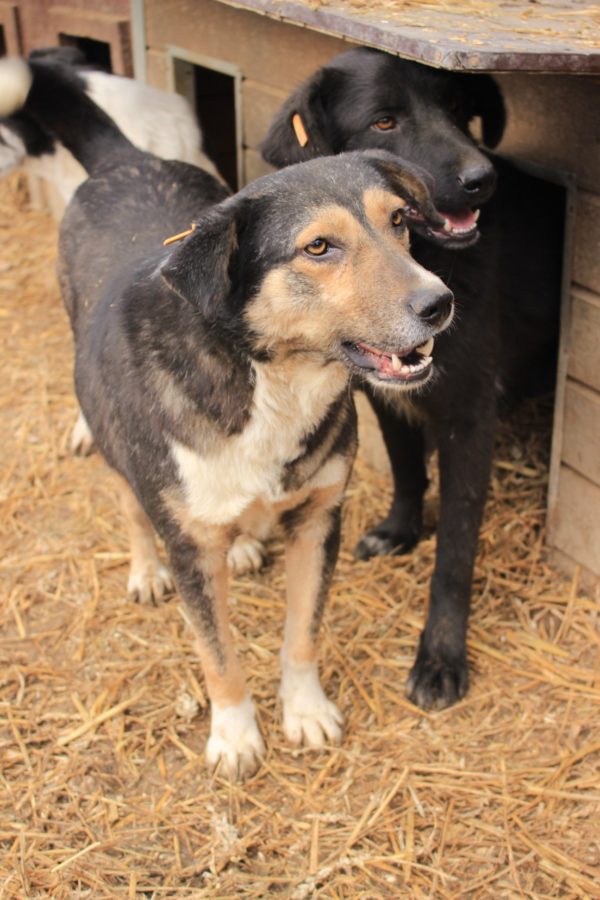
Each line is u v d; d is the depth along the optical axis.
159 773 1.69
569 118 1.76
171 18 2.46
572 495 1.92
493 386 1.77
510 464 2.18
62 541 2.10
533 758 1.68
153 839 1.61
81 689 1.81
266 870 1.57
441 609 1.80
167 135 2.29
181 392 1.54
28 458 2.31
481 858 1.56
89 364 1.73
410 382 1.45
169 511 1.59
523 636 1.86
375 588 1.97
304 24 1.74
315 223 1.42
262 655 1.85
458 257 1.73
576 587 1.93
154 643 1.88
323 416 1.57
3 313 2.83
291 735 1.71
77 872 1.56
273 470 1.57
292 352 1.50
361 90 1.74
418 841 1.59
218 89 2.71
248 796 1.65
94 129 2.02
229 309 1.48
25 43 3.08
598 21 1.67
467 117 1.84
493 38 1.54
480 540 2.03
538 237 1.98
